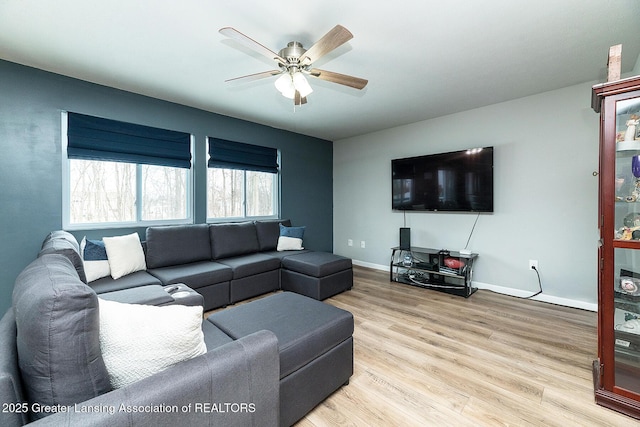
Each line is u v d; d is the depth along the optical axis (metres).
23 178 2.51
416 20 1.84
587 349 2.13
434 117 3.96
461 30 1.95
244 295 3.18
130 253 2.74
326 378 1.58
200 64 2.45
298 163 4.91
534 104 3.14
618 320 1.59
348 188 5.25
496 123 3.42
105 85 2.89
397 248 4.05
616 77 1.51
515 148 3.29
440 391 1.68
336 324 1.65
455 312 2.87
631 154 1.58
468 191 3.60
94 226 2.92
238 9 1.74
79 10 1.75
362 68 2.51
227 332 1.54
